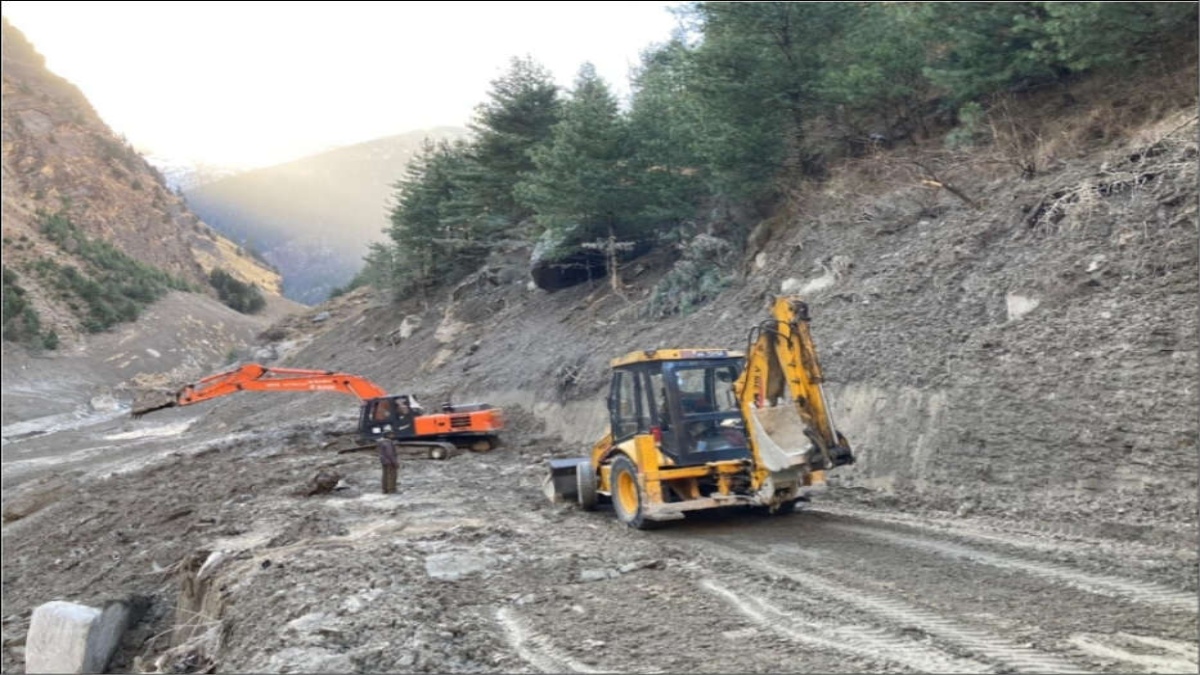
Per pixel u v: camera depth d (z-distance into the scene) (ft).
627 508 36.78
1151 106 44.60
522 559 30.73
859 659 18.75
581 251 95.71
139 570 51.60
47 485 100.78
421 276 149.79
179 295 401.29
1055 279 38.40
